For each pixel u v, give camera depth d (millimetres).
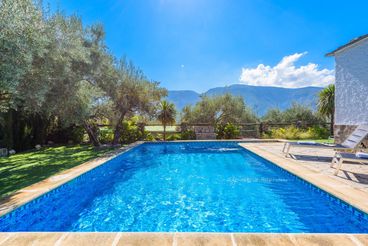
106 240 2244
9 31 4301
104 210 4027
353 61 8328
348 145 6699
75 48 7496
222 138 13445
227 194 4707
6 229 3084
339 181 4273
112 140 12188
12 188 4309
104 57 9883
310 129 13109
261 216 3705
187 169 6996
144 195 4750
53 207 4094
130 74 11047
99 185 5477
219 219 3633
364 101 7855
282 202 4262
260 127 14172
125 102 11000
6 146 9000
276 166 6059
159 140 12977
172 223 3529
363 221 3012
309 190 4348
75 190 4863
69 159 7473
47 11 6609
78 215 3854
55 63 6566
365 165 5641
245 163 7719
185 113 15969
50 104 7332
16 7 4508
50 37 6074
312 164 5906
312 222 3482
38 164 6676
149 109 11602
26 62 4832
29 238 2301
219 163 7805
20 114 9836
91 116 10273
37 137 10961
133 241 2213
